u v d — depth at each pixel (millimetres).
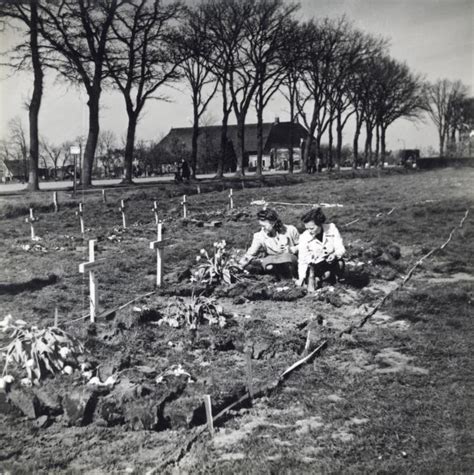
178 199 29422
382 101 56562
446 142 49500
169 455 4660
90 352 6434
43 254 14305
